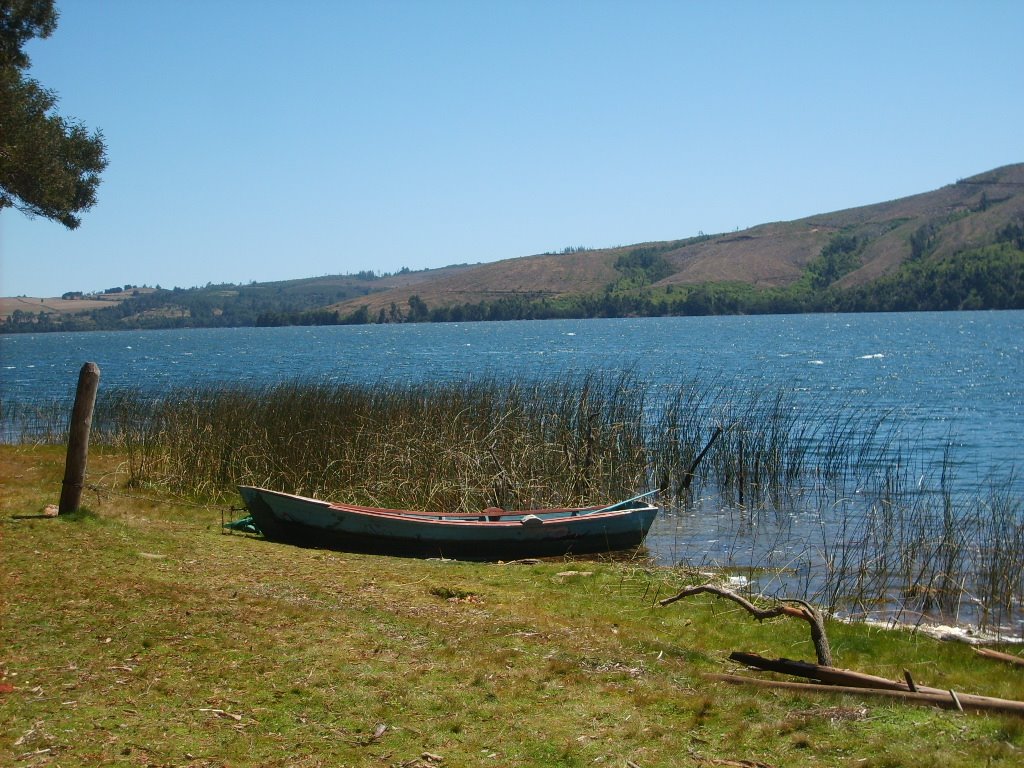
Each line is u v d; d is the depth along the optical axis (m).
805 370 57.31
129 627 8.17
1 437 27.91
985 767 5.94
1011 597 12.17
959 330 115.50
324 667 7.52
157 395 30.89
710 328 144.25
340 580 11.23
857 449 26.30
